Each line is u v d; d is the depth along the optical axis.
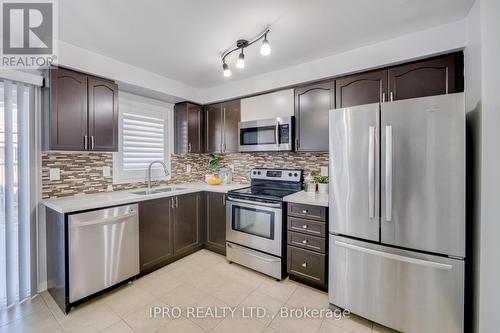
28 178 2.08
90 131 2.27
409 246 1.59
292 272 2.35
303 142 2.62
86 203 2.04
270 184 3.16
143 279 2.40
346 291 1.84
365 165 1.74
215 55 2.37
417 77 2.00
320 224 2.15
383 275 1.67
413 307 1.57
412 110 1.56
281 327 1.73
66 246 1.87
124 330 1.69
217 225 3.02
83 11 1.65
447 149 1.46
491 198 1.38
